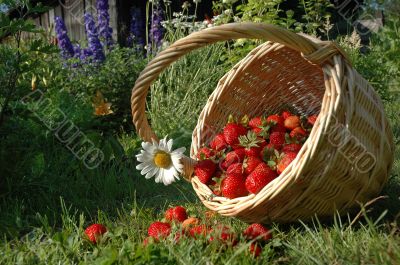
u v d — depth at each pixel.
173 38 2.27
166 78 2.10
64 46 2.39
